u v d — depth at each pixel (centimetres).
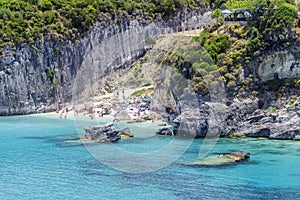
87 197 5228
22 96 12338
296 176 5925
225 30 9400
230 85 8581
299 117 8088
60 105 12688
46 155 7281
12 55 12312
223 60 8806
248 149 7312
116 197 5175
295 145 7594
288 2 9469
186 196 5181
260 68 8669
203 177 5822
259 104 8500
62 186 5662
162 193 5266
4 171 6450
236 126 8312
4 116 11981
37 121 10931
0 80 12062
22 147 7956
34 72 12638
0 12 12812
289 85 8519
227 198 5144
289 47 8538
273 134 8112
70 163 6694
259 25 8981
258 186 5534
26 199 5284
